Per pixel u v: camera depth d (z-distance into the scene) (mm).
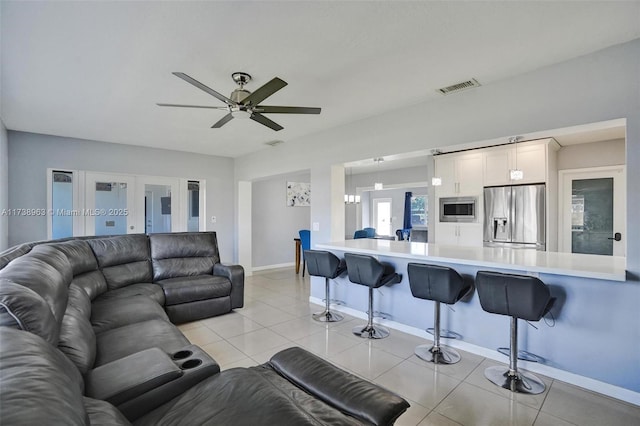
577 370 2301
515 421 1902
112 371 1445
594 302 2248
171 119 3943
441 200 5473
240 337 3217
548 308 2211
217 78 2754
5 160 4270
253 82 2832
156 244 4152
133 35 2111
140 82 2846
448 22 1983
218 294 3904
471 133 2971
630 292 2119
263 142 5215
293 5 1813
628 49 2195
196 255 4434
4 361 713
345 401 1334
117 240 3834
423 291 2701
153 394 1376
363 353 2832
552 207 4617
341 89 3004
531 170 4516
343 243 4062
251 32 2084
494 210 4836
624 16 1913
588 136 4344
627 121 2182
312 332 3346
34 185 4602
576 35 2121
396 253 3135
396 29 2055
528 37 2148
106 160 5203
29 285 1356
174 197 5961
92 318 2479
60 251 2650
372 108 3516
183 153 6008
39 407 609
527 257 2730
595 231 4715
